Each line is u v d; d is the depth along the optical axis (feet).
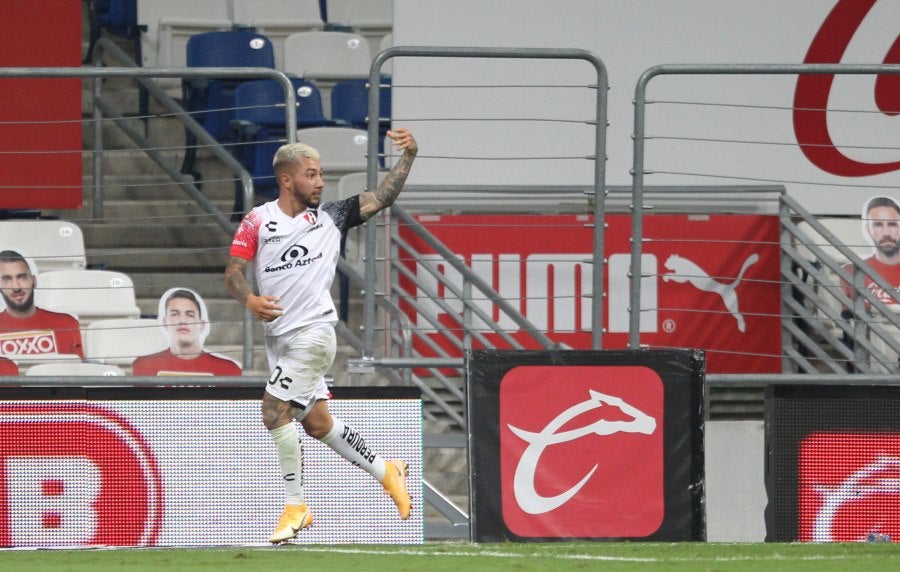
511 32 101.65
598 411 80.59
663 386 81.05
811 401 80.94
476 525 79.25
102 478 78.79
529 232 100.68
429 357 98.53
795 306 101.50
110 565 64.23
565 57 90.27
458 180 100.32
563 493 80.02
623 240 101.50
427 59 99.86
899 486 81.00
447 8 101.09
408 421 80.02
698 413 81.15
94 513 78.64
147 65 147.33
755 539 99.91
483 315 96.48
